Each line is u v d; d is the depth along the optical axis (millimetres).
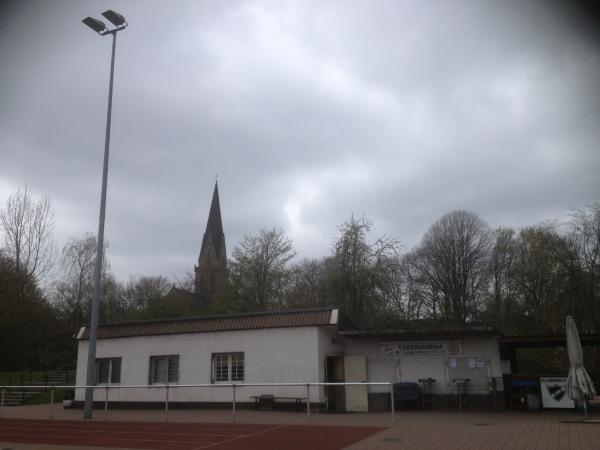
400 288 51469
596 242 36594
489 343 21359
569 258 37500
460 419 16859
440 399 21438
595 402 24016
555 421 15719
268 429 14617
